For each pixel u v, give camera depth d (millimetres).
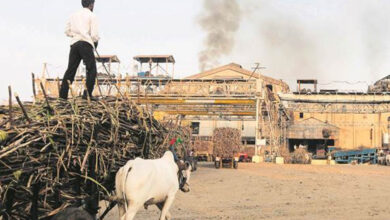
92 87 8883
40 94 9023
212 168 37906
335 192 19938
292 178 26938
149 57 53500
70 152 7250
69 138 7246
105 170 8062
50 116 7262
